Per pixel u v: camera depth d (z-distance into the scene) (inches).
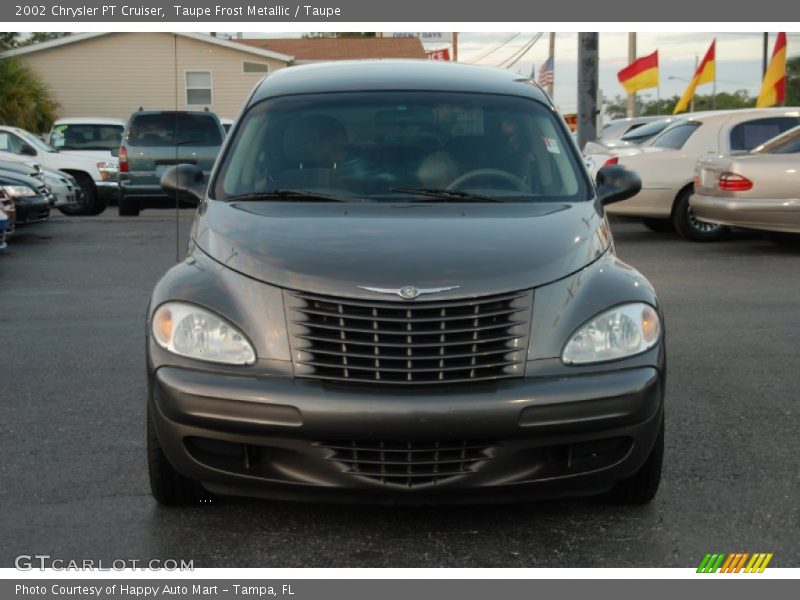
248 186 202.2
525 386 154.2
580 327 159.5
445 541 164.7
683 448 208.5
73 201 711.1
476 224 178.7
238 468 159.8
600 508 177.8
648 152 555.2
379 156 206.4
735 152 529.7
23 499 181.3
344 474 155.3
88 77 1407.5
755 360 283.4
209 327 159.3
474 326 156.8
